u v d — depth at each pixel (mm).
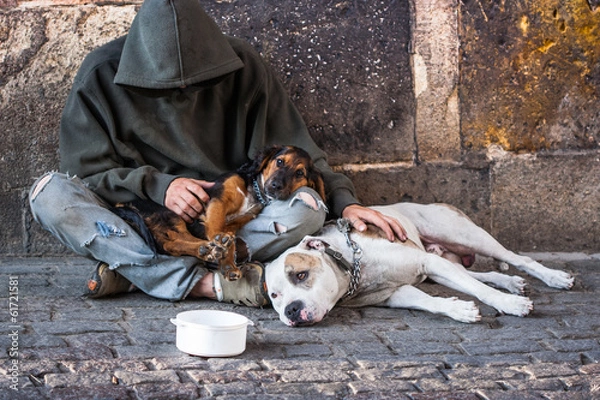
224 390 2855
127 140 3689
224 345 3023
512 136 4148
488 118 4137
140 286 3480
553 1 4105
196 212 3504
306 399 2828
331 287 3307
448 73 4109
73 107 3664
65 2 3990
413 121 4117
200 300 3502
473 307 3342
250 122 3875
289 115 3920
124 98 3664
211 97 3777
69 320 3256
